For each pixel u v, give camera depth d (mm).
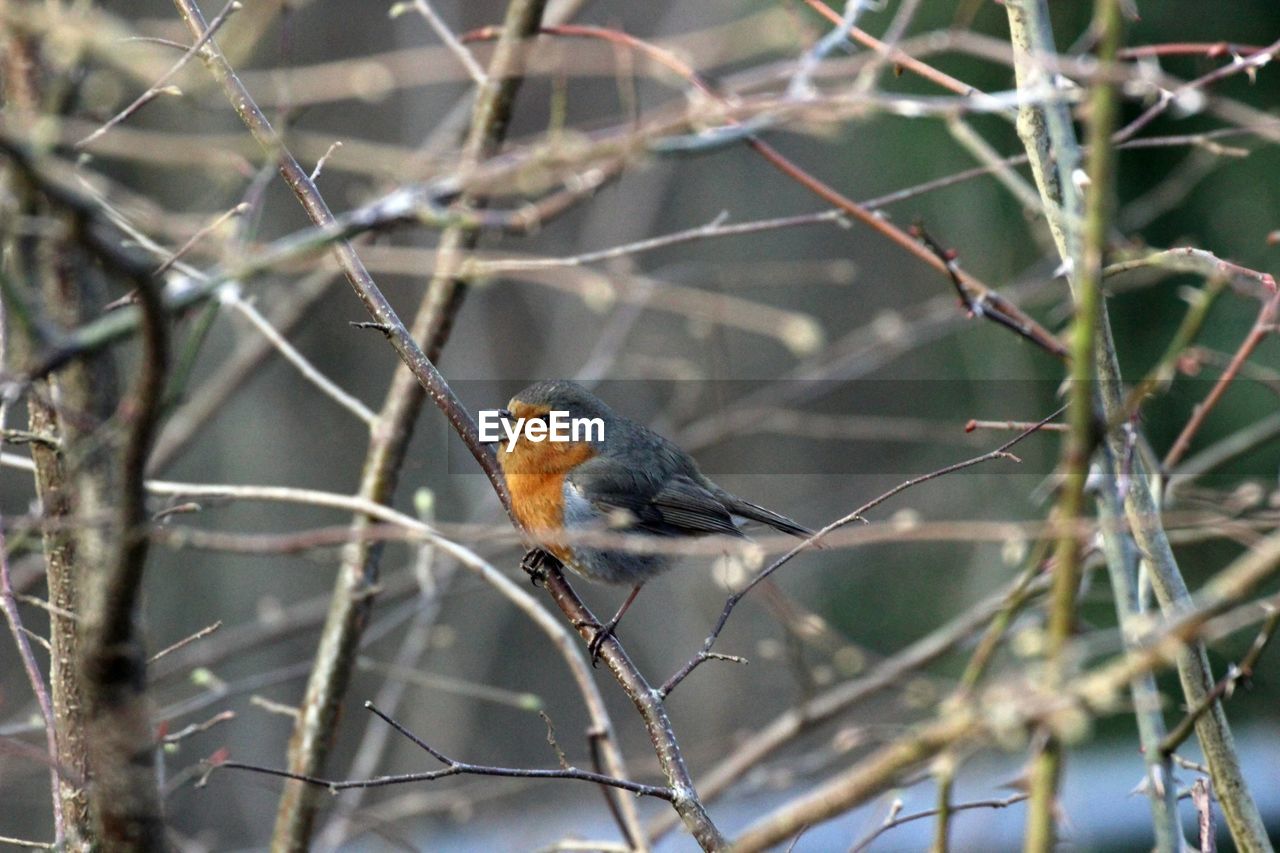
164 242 10789
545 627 8883
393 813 11805
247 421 22312
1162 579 6641
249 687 9797
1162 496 8172
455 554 9234
